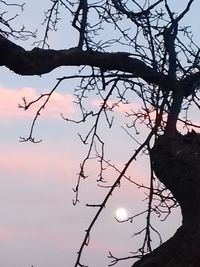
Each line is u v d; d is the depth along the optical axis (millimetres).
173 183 4020
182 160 4051
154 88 5008
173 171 4051
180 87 4672
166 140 4262
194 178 3896
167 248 3648
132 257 4285
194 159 4027
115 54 4961
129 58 4965
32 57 4703
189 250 3566
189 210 3809
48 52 4785
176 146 4176
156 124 4477
